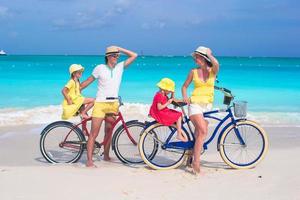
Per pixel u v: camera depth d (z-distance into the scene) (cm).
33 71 3909
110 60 692
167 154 725
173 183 615
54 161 743
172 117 670
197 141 658
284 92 2288
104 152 751
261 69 5406
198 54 647
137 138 732
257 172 674
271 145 909
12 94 2028
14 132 1039
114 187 593
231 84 2817
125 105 1465
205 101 655
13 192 566
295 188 598
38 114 1320
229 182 623
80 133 725
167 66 5966
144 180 628
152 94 2088
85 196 556
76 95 724
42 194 561
